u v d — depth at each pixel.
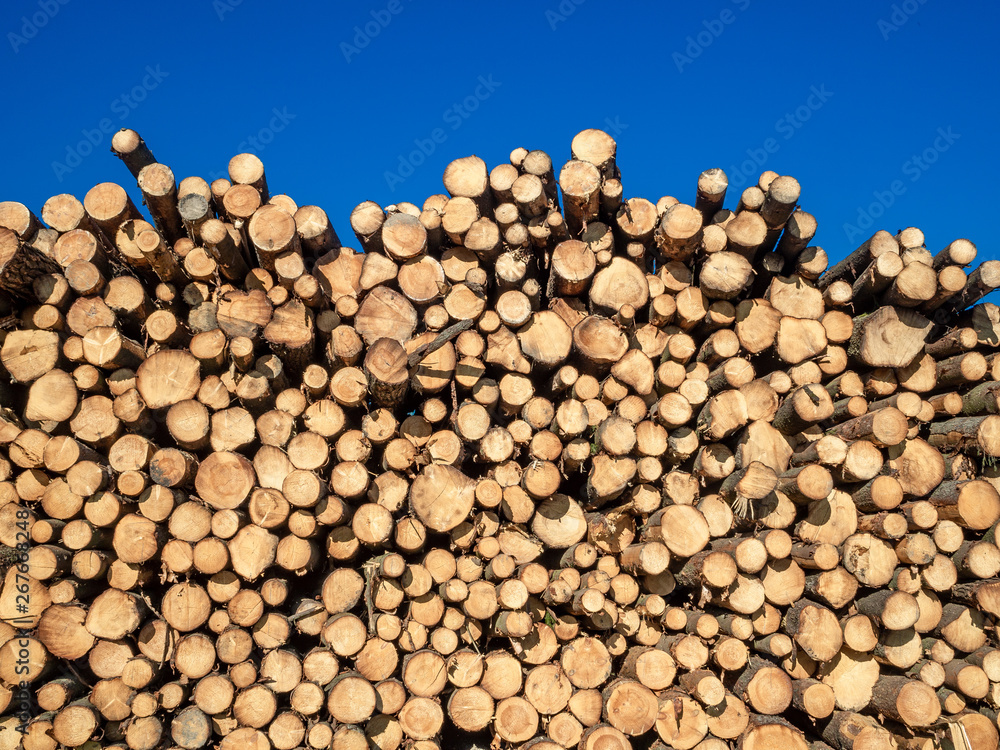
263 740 4.28
